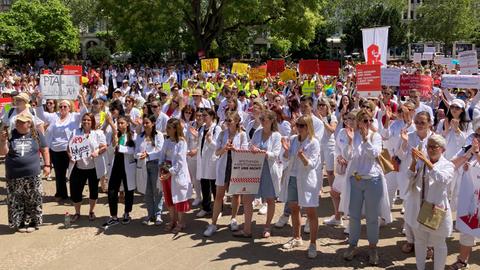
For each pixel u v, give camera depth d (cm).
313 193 641
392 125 808
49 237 739
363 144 624
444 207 564
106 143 827
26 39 4266
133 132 807
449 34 5656
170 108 1116
